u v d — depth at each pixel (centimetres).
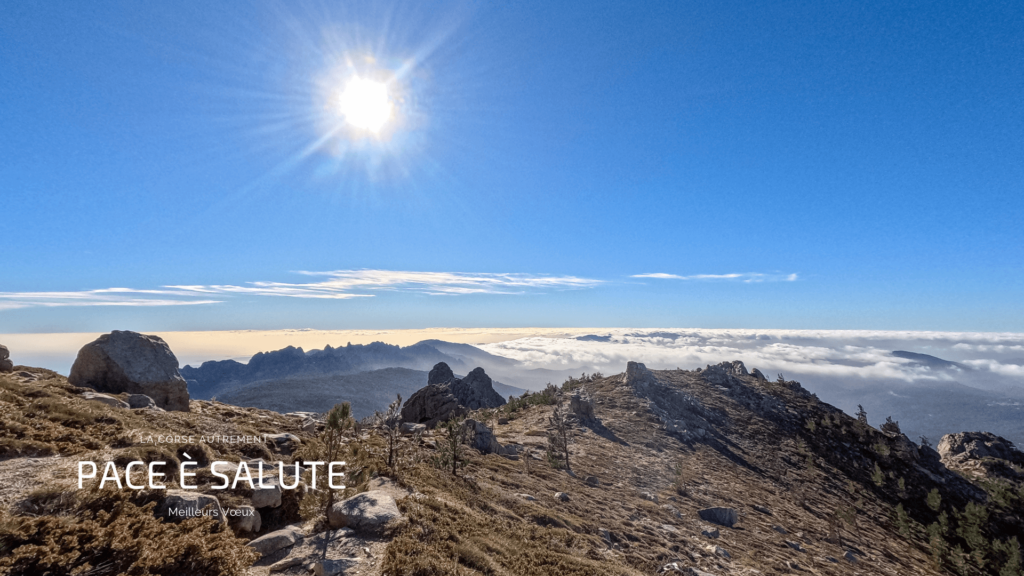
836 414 13400
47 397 2223
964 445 16638
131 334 3809
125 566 1101
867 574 4281
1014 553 7050
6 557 984
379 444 3834
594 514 3522
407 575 1337
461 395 15762
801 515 6100
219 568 1220
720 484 6419
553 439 6272
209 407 4056
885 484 9612
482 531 2008
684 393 12525
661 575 2486
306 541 1574
